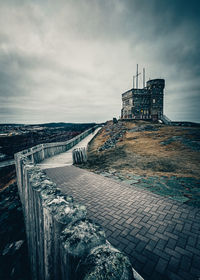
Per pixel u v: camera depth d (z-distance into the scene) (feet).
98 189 17.58
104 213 12.17
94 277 2.50
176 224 10.36
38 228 6.92
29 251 9.99
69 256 3.16
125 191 16.56
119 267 2.75
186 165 25.05
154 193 15.66
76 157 33.47
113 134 76.23
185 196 14.64
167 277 6.56
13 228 13.80
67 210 4.69
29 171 10.81
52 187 7.11
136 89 129.39
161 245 8.47
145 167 26.11
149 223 10.58
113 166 28.53
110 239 9.10
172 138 46.78
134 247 8.39
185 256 7.67
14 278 8.84
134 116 129.80
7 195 22.84
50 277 5.43
